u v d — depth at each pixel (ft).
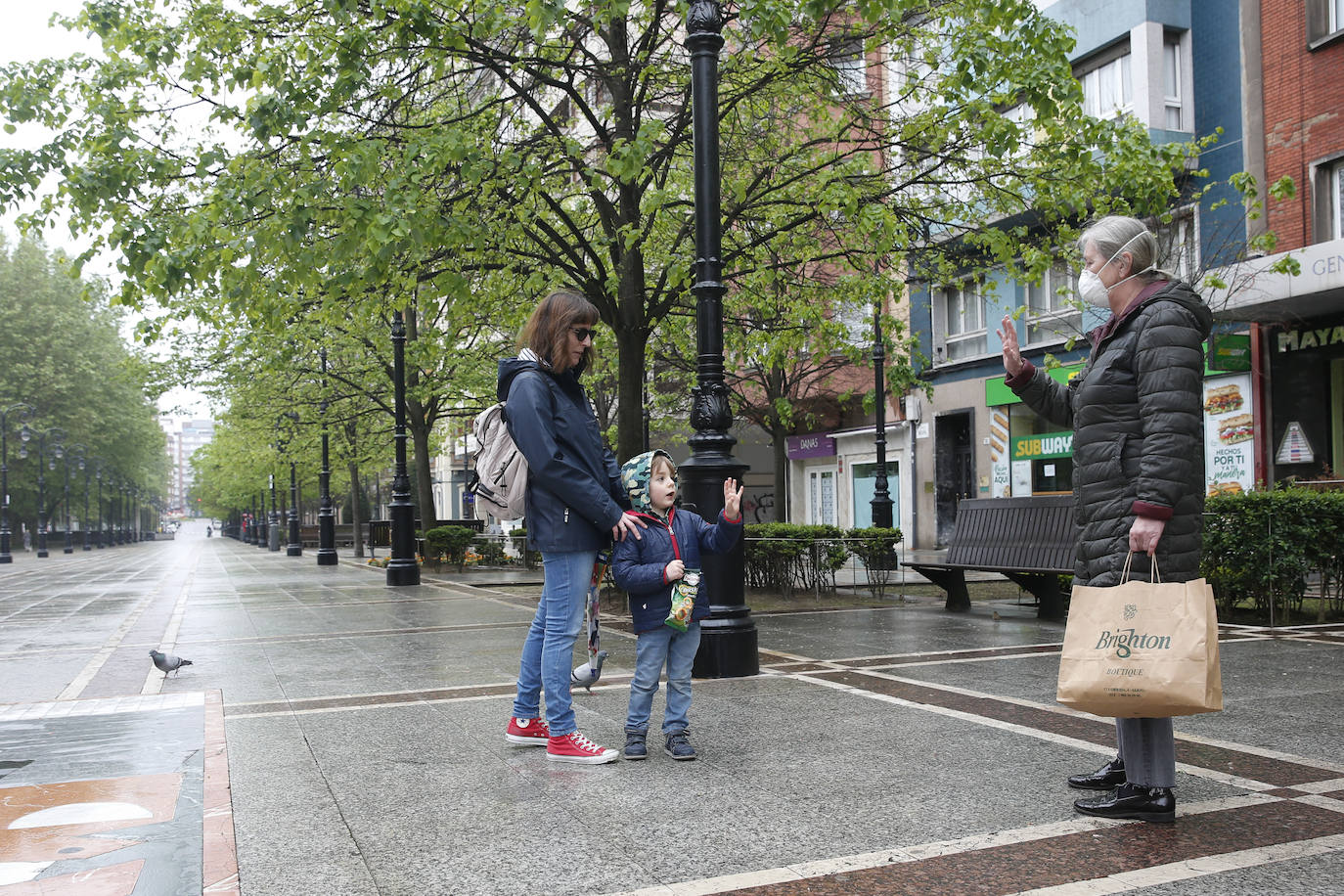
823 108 39.83
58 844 10.28
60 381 186.91
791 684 19.26
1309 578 29.40
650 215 36.86
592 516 13.35
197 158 32.09
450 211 32.86
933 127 35.70
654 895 8.70
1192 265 47.88
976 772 12.62
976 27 33.45
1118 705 9.93
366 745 14.79
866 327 70.90
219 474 216.54
